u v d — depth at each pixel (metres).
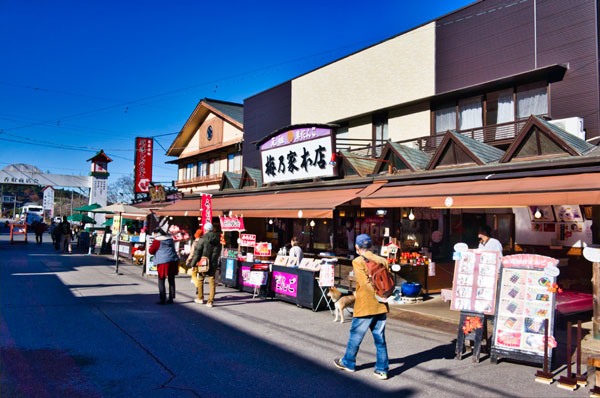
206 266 9.45
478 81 13.75
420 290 10.67
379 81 16.78
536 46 12.45
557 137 9.12
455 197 9.17
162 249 9.66
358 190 12.27
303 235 17.20
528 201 8.04
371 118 17.19
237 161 26.59
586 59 11.41
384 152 13.13
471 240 14.16
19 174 38.12
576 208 12.08
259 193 17.08
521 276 6.17
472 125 14.03
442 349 6.68
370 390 4.90
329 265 9.16
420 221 12.70
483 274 6.44
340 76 18.44
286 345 6.65
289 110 21.11
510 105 13.06
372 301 5.34
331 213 10.98
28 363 5.40
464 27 14.23
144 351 6.09
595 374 5.03
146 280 13.66
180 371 5.34
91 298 9.94
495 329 6.06
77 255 22.53
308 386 4.98
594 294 7.29
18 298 9.52
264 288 11.11
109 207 17.89
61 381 4.86
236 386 4.91
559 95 11.90
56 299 9.62
